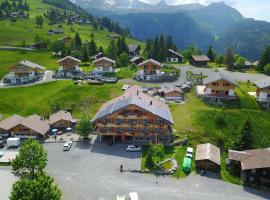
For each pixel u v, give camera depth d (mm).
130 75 156750
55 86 138250
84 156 89125
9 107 123875
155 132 95938
